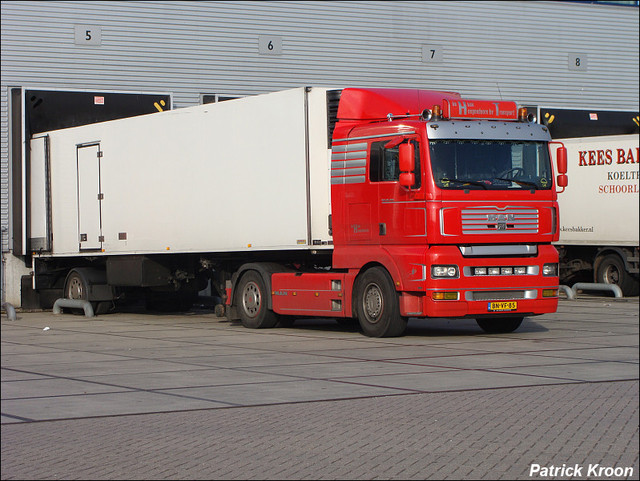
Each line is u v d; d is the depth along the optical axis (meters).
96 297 22.95
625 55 36.88
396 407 10.00
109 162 22.02
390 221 15.80
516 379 11.80
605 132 32.47
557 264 16.33
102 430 9.09
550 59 35.47
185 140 19.92
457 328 18.66
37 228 24.19
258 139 18.14
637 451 8.08
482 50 34.22
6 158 26.50
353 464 7.67
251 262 19.19
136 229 21.23
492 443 8.37
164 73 29.25
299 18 31.14
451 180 15.38
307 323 20.23
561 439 8.51
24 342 16.98
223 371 12.82
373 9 32.34
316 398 10.58
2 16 27.33
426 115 15.61
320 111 17.06
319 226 17.02
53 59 27.86
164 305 24.50
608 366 12.91
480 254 15.59
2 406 10.41
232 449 8.22
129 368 13.31
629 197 25.55
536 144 16.16
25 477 7.44
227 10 30.14
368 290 16.42
